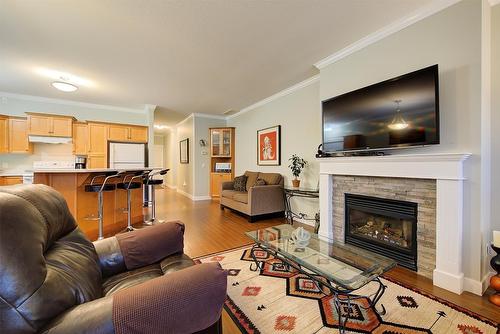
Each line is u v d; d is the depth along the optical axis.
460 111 1.89
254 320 1.53
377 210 2.43
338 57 2.87
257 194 4.05
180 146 8.05
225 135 6.44
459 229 1.81
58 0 1.95
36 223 0.85
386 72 2.39
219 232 3.46
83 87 4.15
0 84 4.00
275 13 2.14
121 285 1.23
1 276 0.62
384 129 2.27
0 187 0.94
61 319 0.67
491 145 1.94
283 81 3.91
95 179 3.24
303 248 1.97
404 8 2.07
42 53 2.87
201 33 2.46
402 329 1.43
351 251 1.88
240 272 2.20
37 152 4.88
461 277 1.81
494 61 1.92
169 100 5.05
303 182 4.07
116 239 1.48
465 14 1.86
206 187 6.69
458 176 1.80
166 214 4.68
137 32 2.43
